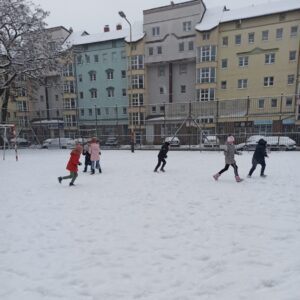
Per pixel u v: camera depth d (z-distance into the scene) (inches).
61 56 1023.6
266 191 278.2
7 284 119.8
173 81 1578.5
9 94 1090.1
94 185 331.3
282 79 1334.9
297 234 165.8
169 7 1509.6
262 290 110.0
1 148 1013.8
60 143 1003.3
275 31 1323.8
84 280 121.3
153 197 264.7
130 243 157.9
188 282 117.1
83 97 1758.1
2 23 880.9
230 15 1435.8
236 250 145.7
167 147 420.8
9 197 277.7
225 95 1448.1
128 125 1190.9
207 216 203.0
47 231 180.7
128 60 1599.4
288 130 846.5
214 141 773.3
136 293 110.4
